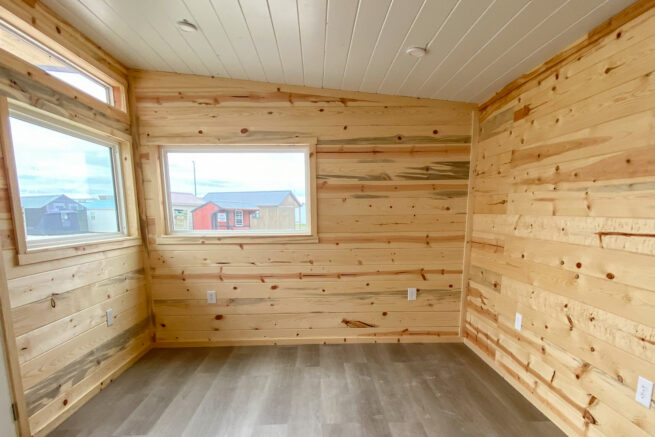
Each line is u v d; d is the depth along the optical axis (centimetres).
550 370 155
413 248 236
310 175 230
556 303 151
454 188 232
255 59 189
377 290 239
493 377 194
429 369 203
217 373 200
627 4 112
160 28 161
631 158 114
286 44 168
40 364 145
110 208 209
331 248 236
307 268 237
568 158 143
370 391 179
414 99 226
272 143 228
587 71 133
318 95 225
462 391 179
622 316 117
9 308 130
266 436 144
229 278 236
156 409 164
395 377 193
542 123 161
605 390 124
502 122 196
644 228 109
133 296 218
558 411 149
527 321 172
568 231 143
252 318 238
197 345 237
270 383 188
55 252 151
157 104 221
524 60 160
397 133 228
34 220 150
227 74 216
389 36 150
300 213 240
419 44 154
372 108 227
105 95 208
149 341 234
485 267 214
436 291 240
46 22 149
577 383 138
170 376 197
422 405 166
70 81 179
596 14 120
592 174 130
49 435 145
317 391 179
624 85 116
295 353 226
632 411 114
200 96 222
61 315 157
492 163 207
